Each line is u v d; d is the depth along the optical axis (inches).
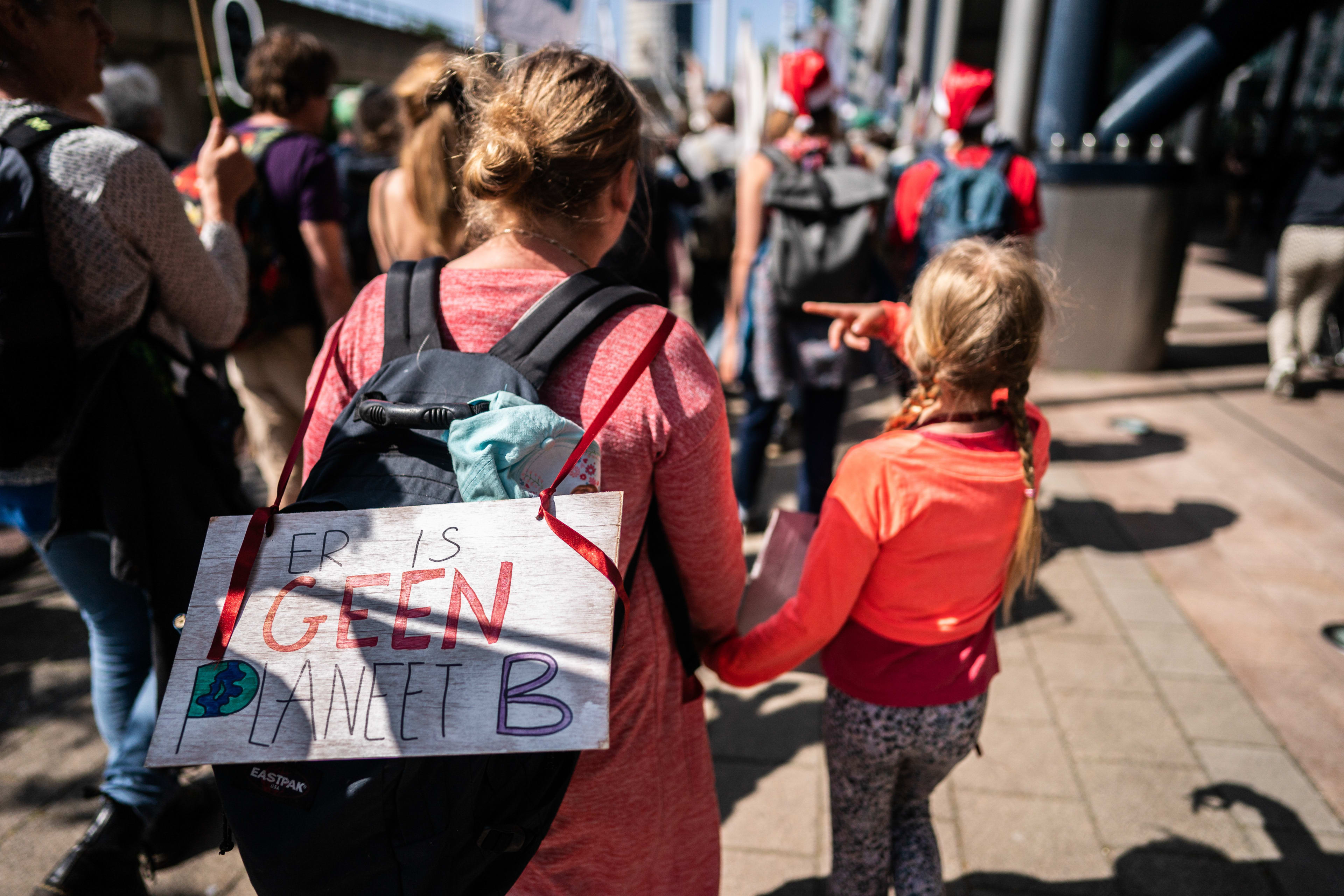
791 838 81.8
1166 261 223.0
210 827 80.6
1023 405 51.7
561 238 39.9
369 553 32.8
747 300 120.9
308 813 31.2
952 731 55.9
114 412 59.8
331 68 105.3
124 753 67.6
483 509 32.9
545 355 36.2
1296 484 161.5
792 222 111.6
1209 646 110.8
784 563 61.6
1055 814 83.8
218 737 30.3
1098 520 146.7
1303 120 682.8
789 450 179.2
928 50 641.6
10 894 74.4
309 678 31.1
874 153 293.9
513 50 132.3
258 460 114.6
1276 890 75.2
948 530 50.8
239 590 32.4
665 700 43.5
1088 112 223.5
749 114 294.2
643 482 37.7
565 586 31.9
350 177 132.6
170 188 59.8
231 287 69.4
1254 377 227.6
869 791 59.1
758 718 99.5
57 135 54.9
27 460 57.6
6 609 120.2
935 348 51.6
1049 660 107.9
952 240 121.7
